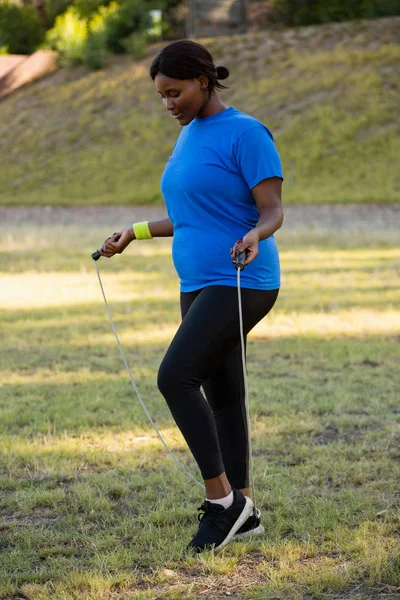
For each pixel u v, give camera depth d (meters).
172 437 6.22
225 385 4.41
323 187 31.02
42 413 6.93
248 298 4.13
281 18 47.50
